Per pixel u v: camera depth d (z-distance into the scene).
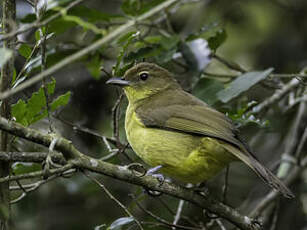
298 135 13.60
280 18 16.06
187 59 11.32
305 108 13.16
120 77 11.48
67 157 7.93
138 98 11.26
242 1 16.09
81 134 14.30
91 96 14.72
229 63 12.17
